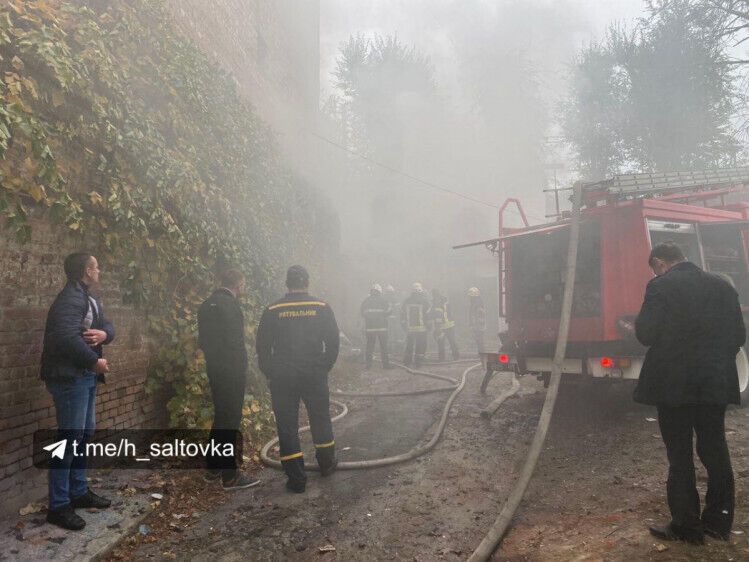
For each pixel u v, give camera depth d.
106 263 4.41
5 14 3.34
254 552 3.17
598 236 5.89
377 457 4.90
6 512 3.30
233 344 4.30
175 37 5.93
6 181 3.20
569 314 5.26
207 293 6.02
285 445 4.12
